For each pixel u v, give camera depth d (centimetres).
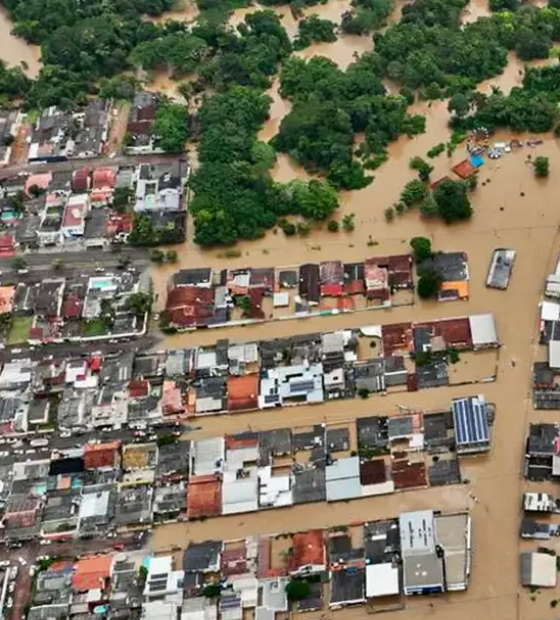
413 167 13050
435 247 11881
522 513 8931
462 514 8869
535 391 9925
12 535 9456
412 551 8550
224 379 10594
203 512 9381
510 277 11225
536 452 9238
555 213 12044
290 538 9125
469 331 10512
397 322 11019
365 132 13825
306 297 11369
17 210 13300
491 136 13462
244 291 11562
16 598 9050
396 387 10256
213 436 10156
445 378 10212
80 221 12781
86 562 9100
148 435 10231
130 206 13062
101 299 11662
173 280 11869
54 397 10769
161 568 8938
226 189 12681
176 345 11225
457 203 11944
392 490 9288
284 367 10556
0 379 10938
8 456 10275
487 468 9369
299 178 13400
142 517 9394
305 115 13600
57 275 12344
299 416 10200
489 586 8469
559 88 14038
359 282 11444
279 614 8494
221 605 8556
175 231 12475
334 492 9350
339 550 8881
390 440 9675
